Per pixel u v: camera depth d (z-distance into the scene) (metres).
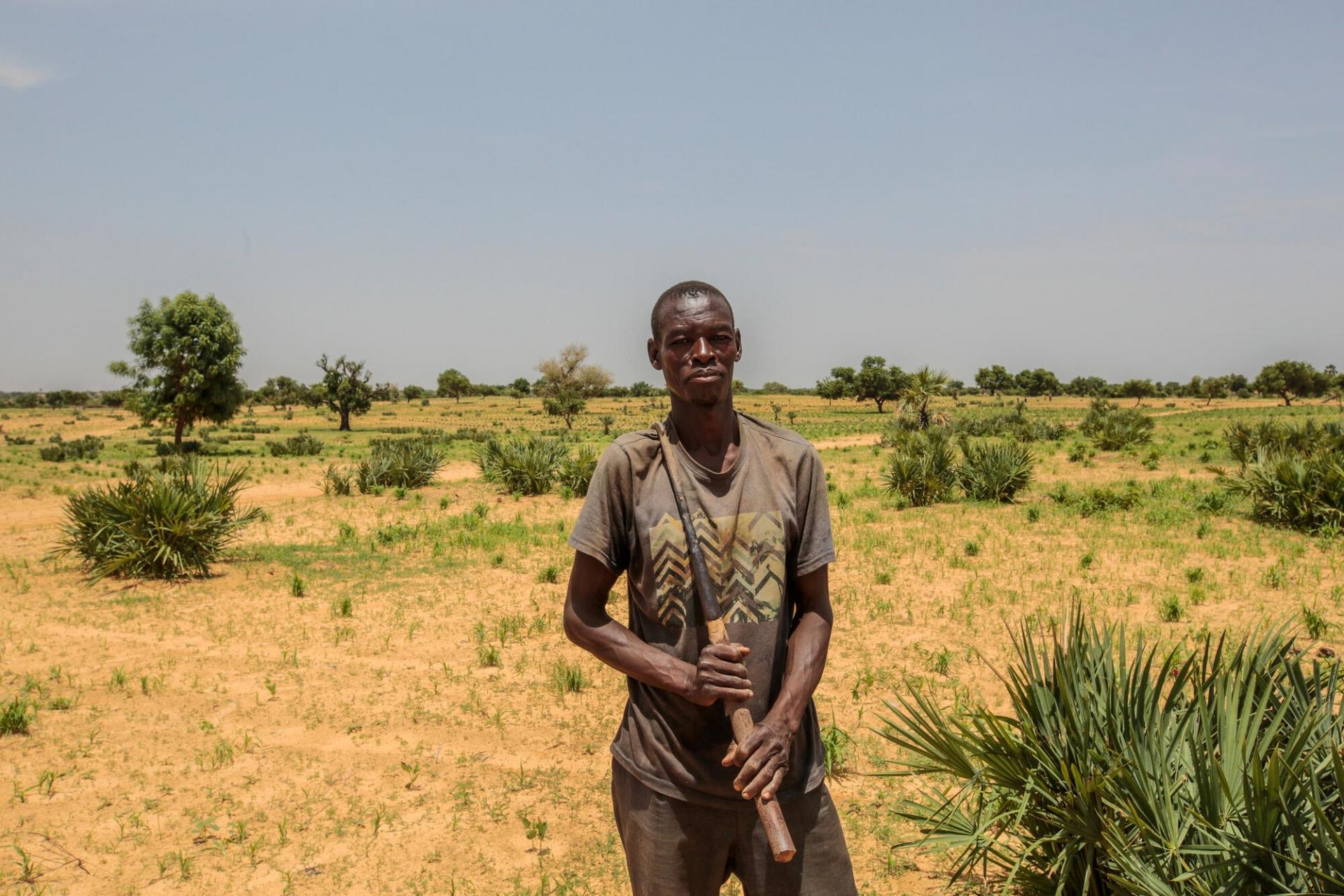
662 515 2.09
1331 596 9.34
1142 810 2.94
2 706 6.64
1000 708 6.28
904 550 12.33
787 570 2.18
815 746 2.15
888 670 7.25
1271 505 14.18
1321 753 3.04
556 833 4.79
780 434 2.23
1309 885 2.53
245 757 5.82
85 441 44.22
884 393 120.44
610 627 2.11
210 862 4.54
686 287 2.12
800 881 2.10
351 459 37.88
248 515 12.64
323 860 4.55
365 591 10.66
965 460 19.00
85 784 5.43
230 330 48.31
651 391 162.25
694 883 2.11
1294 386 115.81
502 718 6.47
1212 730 3.14
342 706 6.74
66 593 10.66
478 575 11.52
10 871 4.46
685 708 2.06
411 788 5.36
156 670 7.67
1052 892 3.39
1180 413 81.69
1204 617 8.61
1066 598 9.53
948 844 3.48
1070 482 21.17
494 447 23.25
